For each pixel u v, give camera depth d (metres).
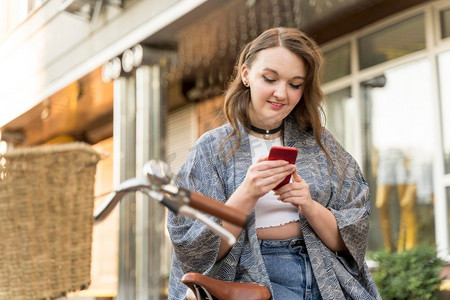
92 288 11.54
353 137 6.57
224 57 7.84
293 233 2.17
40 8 9.36
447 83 5.73
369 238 6.30
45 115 10.42
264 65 2.12
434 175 5.79
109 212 1.68
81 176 1.65
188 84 9.06
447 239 5.66
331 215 2.14
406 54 6.09
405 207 6.02
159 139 7.15
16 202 1.62
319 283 2.11
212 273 2.12
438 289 4.91
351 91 6.64
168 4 6.63
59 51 8.97
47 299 1.62
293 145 2.29
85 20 8.17
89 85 8.84
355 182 2.34
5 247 1.62
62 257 1.64
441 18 5.80
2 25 9.95
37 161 1.62
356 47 6.59
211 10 6.24
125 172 7.41
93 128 11.51
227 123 2.33
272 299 2.03
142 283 6.93
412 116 6.01
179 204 1.59
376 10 6.31
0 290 1.62
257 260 2.08
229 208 1.61
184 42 7.12
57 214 1.63
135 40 7.14
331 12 6.44
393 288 4.98
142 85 7.17
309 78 2.19
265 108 2.15
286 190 2.05
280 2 6.05
